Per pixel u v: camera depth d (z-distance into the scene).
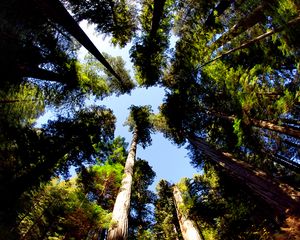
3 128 8.19
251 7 8.12
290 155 9.45
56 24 9.53
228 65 10.52
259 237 9.27
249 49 9.64
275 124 7.86
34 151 9.82
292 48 5.66
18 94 8.45
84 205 9.88
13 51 7.47
